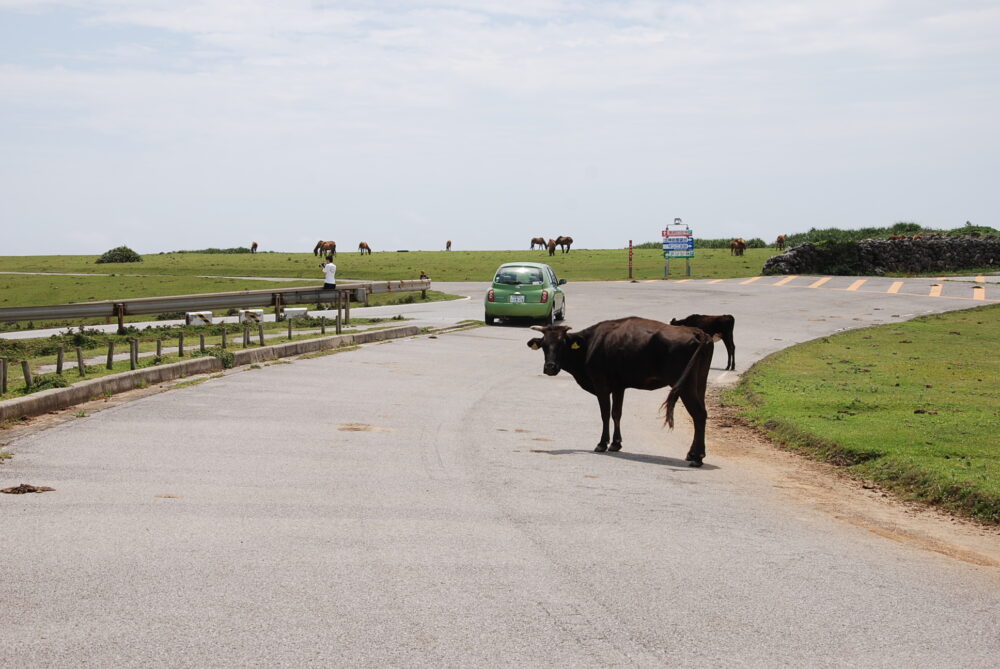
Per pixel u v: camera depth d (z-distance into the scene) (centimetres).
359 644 521
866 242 5631
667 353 1137
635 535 777
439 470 1012
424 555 694
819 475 1114
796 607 616
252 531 742
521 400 1593
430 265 7219
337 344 2339
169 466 977
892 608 625
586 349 1196
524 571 664
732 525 835
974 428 1311
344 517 797
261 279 5872
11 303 4953
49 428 1166
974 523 914
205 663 489
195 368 1753
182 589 599
